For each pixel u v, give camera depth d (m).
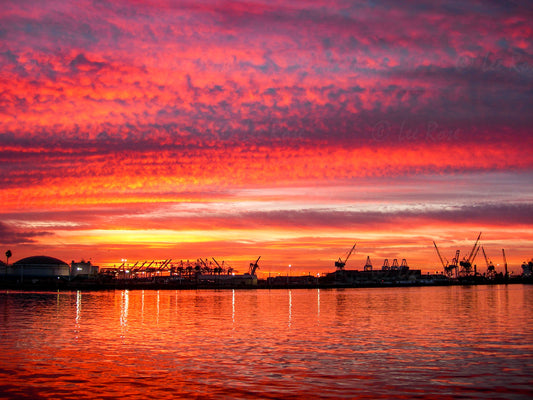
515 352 45.69
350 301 150.12
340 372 37.19
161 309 111.94
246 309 111.88
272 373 36.88
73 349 47.59
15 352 45.75
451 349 47.44
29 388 32.53
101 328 66.94
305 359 42.31
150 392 31.67
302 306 123.31
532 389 32.59
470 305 120.56
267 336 58.06
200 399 30.19
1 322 75.06
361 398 30.45
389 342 52.34
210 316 89.81
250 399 30.19
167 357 43.34
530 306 114.88
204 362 41.00
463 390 32.28
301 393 31.45
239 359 42.38
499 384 33.78
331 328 66.69
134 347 49.00
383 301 147.62
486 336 56.81
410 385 33.44
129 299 175.00
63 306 121.94
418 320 78.06
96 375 36.12
